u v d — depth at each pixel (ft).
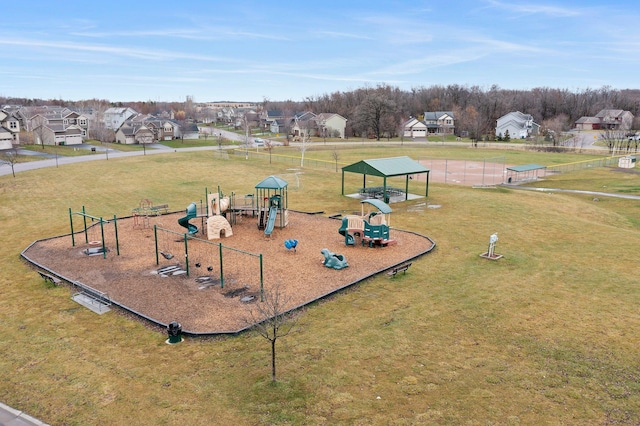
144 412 37.19
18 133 294.87
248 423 35.58
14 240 91.86
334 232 95.45
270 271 71.00
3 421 36.40
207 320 54.19
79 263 75.51
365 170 128.26
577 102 538.47
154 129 371.97
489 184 171.63
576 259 76.79
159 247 84.02
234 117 597.52
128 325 53.52
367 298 61.11
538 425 34.94
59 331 52.03
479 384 40.57
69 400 38.99
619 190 155.94
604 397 38.37
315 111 565.53
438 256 79.41
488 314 55.16
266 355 46.01
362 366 43.70
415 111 555.28
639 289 62.80
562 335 49.55
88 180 168.25
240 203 108.68
